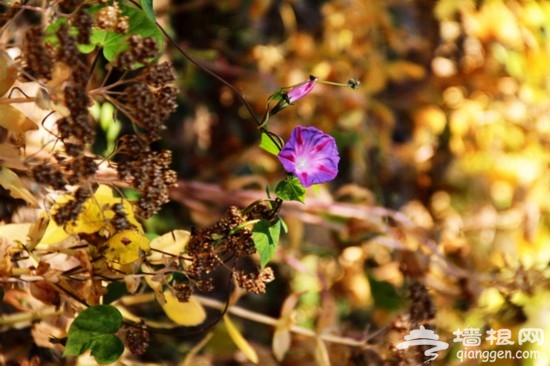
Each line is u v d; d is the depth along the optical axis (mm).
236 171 2582
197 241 1814
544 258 2801
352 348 2193
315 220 2406
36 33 1699
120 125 2242
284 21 2807
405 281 2391
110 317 1799
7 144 1786
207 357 2238
